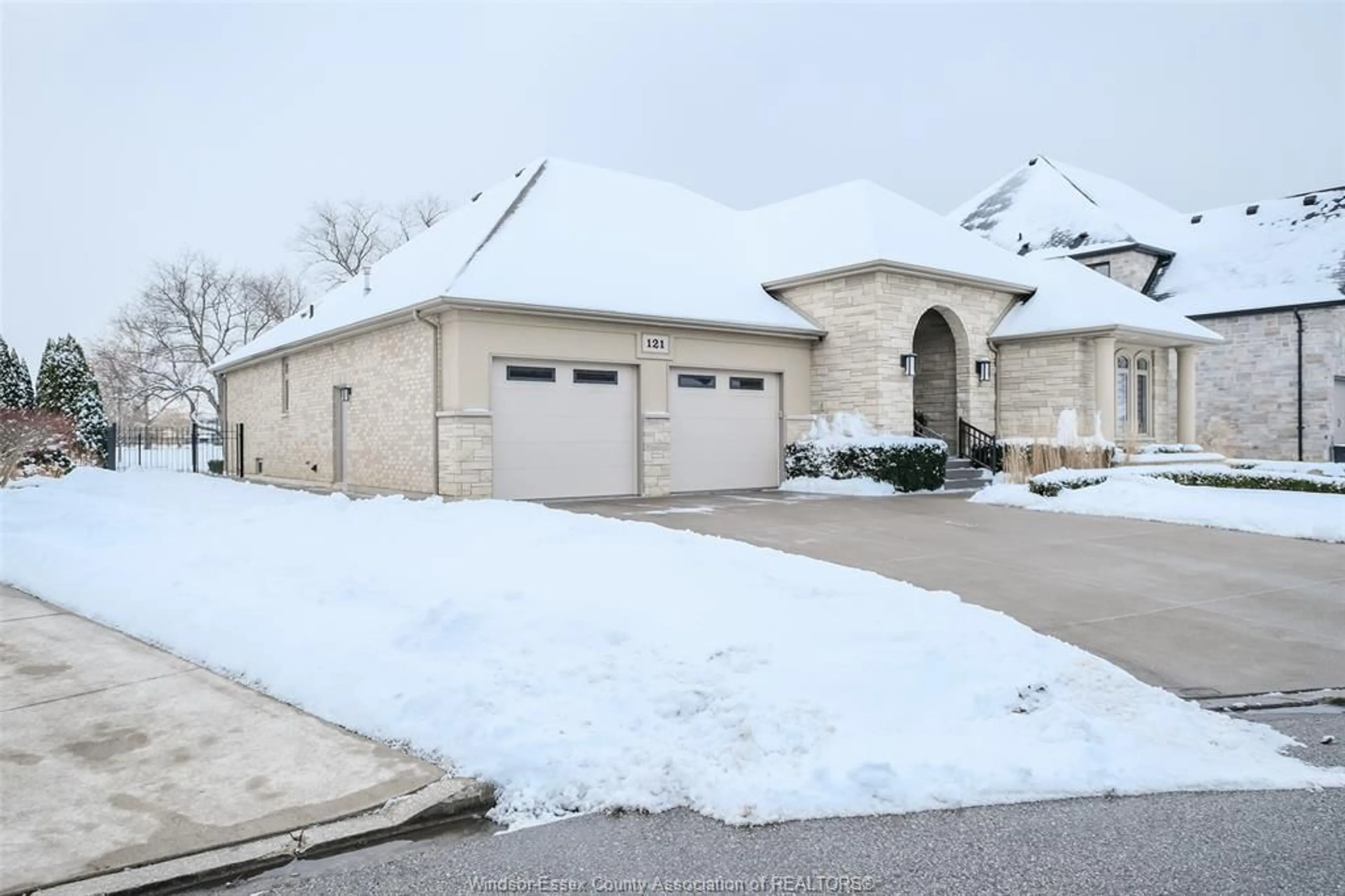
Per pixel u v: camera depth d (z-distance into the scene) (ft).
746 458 58.90
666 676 16.28
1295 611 25.00
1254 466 61.41
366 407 56.80
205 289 158.40
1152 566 30.96
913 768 13.61
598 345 51.06
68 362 77.56
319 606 20.44
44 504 39.50
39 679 17.43
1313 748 15.47
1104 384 63.31
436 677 15.85
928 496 54.19
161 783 12.69
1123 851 11.30
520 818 12.27
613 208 65.72
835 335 60.03
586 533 27.61
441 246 60.34
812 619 19.47
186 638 19.38
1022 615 24.06
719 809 12.37
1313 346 78.64
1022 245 97.25
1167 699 16.98
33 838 11.00
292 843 11.09
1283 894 10.09
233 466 88.69
